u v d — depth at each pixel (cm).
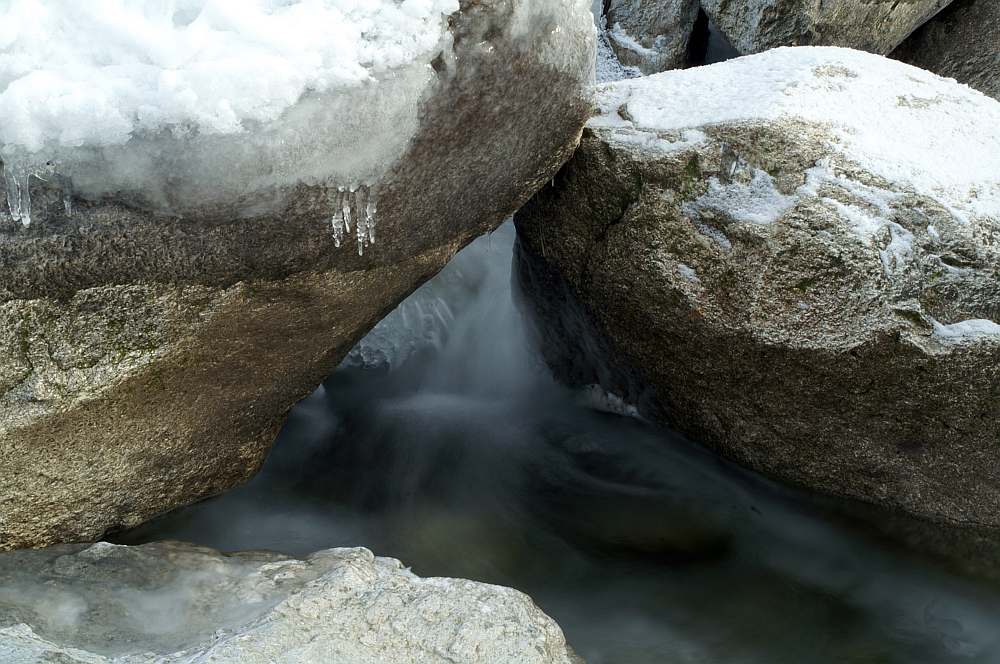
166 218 243
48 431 257
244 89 227
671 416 375
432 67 249
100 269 245
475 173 284
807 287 301
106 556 264
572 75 285
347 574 251
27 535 269
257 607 246
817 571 335
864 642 304
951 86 351
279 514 340
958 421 306
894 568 332
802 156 305
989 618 312
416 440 401
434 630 235
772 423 338
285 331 287
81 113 220
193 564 264
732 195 310
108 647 228
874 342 298
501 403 439
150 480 291
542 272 377
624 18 602
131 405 270
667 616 311
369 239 273
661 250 319
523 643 236
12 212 228
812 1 518
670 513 362
